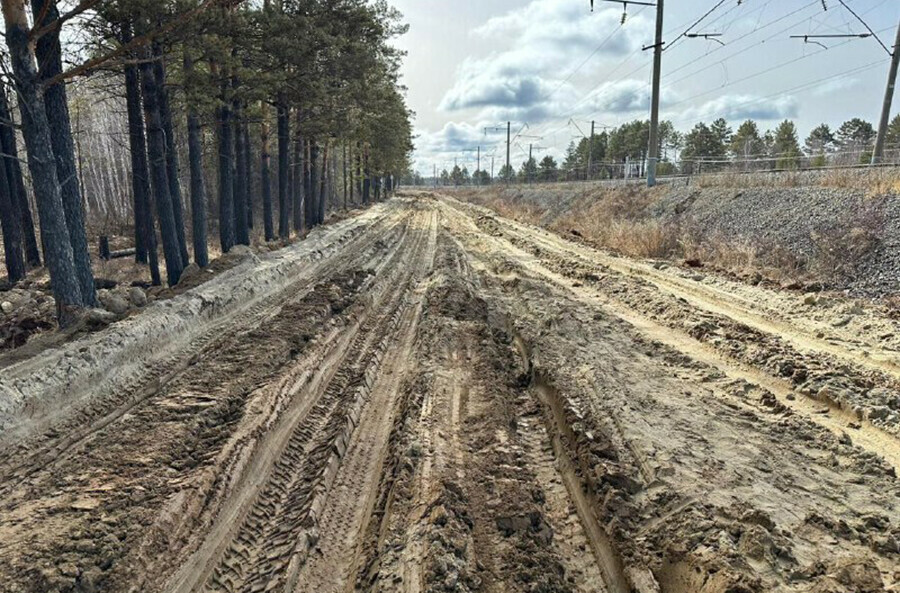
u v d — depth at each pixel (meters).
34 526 3.54
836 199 13.15
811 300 9.31
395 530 3.69
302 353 7.22
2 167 13.00
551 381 6.04
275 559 3.62
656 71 22.56
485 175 131.00
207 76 12.27
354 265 15.06
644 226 17.94
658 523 3.62
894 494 3.92
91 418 5.42
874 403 5.37
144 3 9.32
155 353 7.18
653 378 6.21
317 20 17.33
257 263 12.91
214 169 28.52
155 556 3.40
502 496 4.07
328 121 22.06
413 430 5.10
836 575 2.92
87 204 27.62
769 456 4.45
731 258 13.31
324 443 5.16
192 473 4.23
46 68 8.12
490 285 12.70
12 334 8.03
